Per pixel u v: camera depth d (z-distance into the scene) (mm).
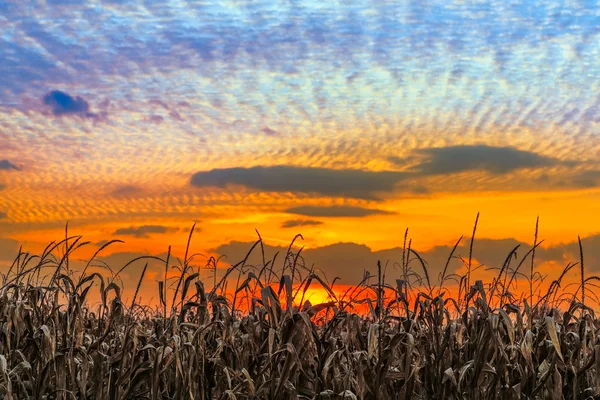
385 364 7219
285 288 6988
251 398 6895
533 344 7855
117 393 7055
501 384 7562
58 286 7680
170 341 7117
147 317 9750
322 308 7547
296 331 7008
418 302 8055
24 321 7570
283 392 7000
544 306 8945
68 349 7074
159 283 7938
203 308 7848
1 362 6531
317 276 7398
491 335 7230
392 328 8750
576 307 8086
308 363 7484
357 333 7926
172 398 7266
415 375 7531
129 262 7957
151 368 7059
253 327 7617
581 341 7902
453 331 7719
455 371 7730
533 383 7402
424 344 8047
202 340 7363
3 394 6441
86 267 7719
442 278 8445
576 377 7492
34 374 7348
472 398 7379
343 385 7242
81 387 6973
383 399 7371
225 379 7488
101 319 8445
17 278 7934
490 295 8367
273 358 6891
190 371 6887
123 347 7195
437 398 7695
